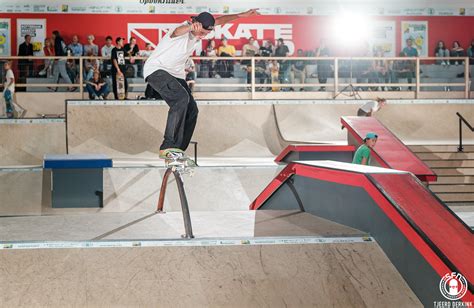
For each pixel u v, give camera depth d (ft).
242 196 36.52
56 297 15.53
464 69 65.41
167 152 19.58
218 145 48.85
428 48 73.20
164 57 19.74
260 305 15.61
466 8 73.36
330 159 40.65
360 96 62.18
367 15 72.28
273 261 16.74
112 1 69.15
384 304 15.62
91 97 55.52
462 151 43.96
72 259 16.56
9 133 46.55
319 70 63.31
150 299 15.58
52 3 68.28
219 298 15.70
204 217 22.06
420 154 43.86
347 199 19.58
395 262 16.63
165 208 35.19
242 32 71.05
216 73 62.54
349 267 16.65
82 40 68.80
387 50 72.79
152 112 48.11
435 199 17.11
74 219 21.76
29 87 60.54
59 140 47.26
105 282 15.96
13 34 68.03
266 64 62.75
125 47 57.47
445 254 14.60
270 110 50.65
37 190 35.65
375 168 20.20
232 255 16.87
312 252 17.12
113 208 34.71
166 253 16.83
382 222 17.29
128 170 36.29
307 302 15.72
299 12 71.61
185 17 70.13
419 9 72.84
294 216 21.90
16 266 16.28
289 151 41.19
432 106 52.60
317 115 50.78
